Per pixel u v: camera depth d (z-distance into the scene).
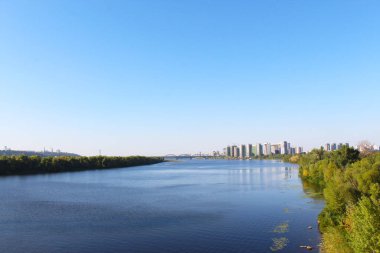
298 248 52.78
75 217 78.56
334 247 47.12
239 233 62.84
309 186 134.50
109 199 109.56
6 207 92.88
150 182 175.12
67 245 56.47
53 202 102.50
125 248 54.81
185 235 62.03
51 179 191.50
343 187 69.19
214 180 185.12
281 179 177.12
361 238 38.16
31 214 82.19
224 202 100.19
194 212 84.31
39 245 56.44
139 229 66.62
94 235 62.38
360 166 104.38
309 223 68.81
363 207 38.91
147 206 94.62
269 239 58.41
